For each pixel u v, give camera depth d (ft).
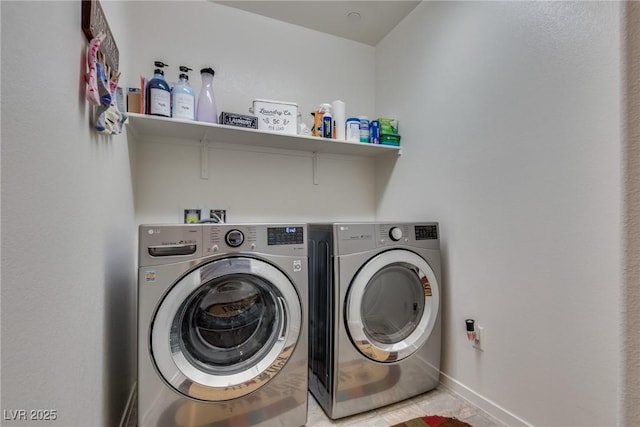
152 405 3.73
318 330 5.35
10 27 1.83
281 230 4.38
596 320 3.60
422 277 5.45
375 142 7.13
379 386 5.13
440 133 6.11
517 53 4.58
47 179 2.26
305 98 7.60
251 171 7.05
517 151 4.56
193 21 6.54
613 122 3.45
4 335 1.78
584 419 3.70
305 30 7.66
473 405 5.20
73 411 2.72
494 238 4.91
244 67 6.98
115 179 4.25
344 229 4.89
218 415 4.06
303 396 4.56
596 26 3.61
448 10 5.96
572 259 3.85
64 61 2.55
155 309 3.70
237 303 4.36
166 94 5.35
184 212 6.43
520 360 4.47
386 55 7.92
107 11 3.95
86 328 3.05
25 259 1.99
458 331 5.54
